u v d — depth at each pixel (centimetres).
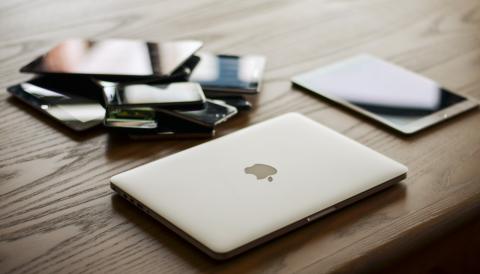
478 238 83
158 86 96
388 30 128
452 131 96
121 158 87
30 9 129
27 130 92
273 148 84
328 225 75
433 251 78
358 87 105
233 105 97
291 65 113
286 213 73
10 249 70
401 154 90
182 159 81
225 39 121
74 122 92
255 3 137
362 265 71
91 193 80
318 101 102
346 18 132
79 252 70
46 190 80
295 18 131
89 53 103
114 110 92
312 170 80
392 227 76
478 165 89
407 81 107
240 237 70
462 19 134
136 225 74
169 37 121
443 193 82
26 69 97
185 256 70
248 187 77
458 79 111
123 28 123
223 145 84
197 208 73
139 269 69
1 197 78
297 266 69
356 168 81
